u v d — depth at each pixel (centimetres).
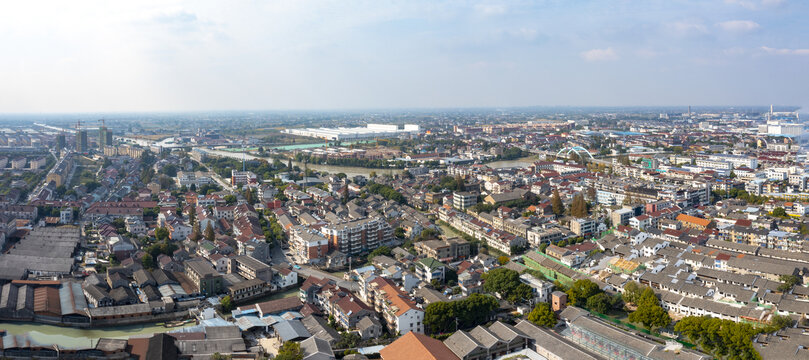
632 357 18612
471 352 18838
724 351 19075
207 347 19562
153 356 18212
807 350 18075
